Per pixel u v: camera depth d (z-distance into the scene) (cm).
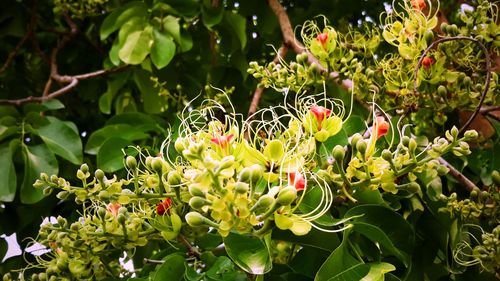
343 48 158
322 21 271
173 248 145
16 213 226
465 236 145
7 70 315
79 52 319
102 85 309
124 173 204
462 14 156
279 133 119
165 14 246
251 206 96
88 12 276
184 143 107
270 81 158
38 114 220
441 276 146
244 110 267
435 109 152
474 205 138
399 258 123
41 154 212
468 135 108
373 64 182
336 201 133
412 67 150
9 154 210
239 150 105
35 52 315
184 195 109
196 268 136
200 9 247
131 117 223
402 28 153
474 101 149
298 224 98
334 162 119
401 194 147
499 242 127
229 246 113
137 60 234
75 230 120
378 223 128
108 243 125
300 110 121
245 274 123
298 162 104
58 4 273
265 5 271
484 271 140
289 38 227
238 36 255
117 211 122
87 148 214
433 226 145
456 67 160
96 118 307
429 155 108
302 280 126
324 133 117
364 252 126
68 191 117
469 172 181
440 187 150
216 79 268
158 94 260
